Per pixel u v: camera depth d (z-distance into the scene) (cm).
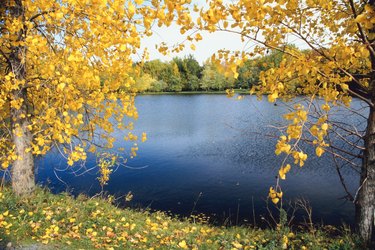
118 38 358
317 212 859
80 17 400
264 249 476
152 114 3628
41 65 488
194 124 2764
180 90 8462
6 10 574
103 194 1059
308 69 262
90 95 459
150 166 1440
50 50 470
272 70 282
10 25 436
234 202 982
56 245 443
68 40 408
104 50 412
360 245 445
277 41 324
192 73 8588
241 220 844
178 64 8625
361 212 465
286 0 256
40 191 679
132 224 564
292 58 287
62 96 455
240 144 1864
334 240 499
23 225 493
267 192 1059
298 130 237
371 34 271
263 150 1697
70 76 431
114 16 364
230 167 1391
